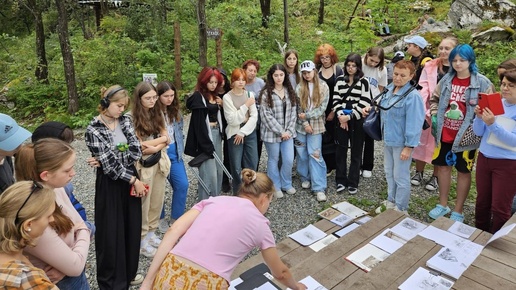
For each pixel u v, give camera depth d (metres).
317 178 4.35
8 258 1.43
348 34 13.27
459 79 3.38
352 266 2.70
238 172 4.05
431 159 3.87
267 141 4.15
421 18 12.81
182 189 3.54
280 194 4.35
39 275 1.40
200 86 3.73
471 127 3.33
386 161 3.86
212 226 1.77
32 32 15.55
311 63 4.05
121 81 8.87
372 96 4.16
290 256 3.09
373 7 13.42
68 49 7.89
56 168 1.78
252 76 4.32
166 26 11.43
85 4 14.73
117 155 2.63
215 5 15.56
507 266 2.25
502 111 2.82
